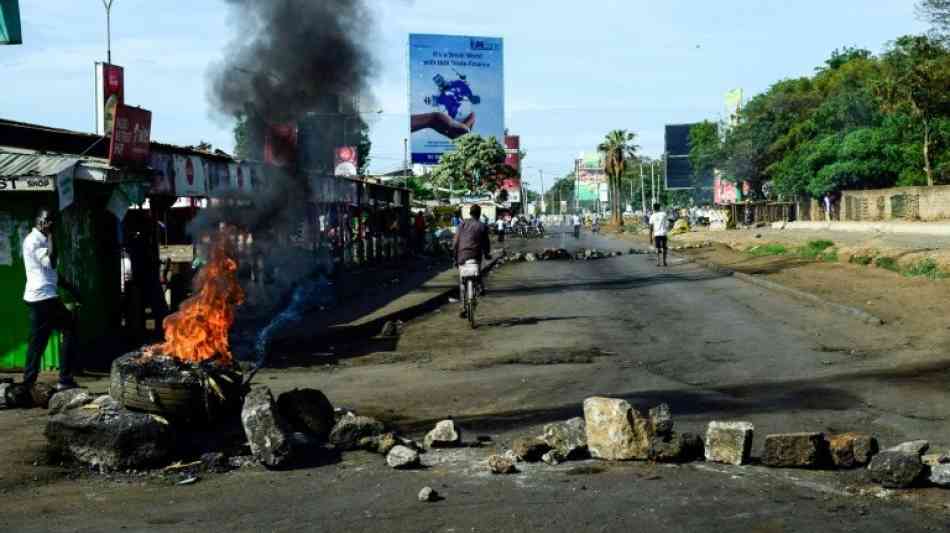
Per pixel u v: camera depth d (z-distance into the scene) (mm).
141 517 5191
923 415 7617
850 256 26453
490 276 28344
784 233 51906
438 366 11180
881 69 55375
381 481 5941
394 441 6773
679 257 35062
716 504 5254
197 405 7152
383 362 11664
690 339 13008
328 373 10773
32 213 10750
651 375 10055
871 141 58219
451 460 6492
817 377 9547
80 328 11328
